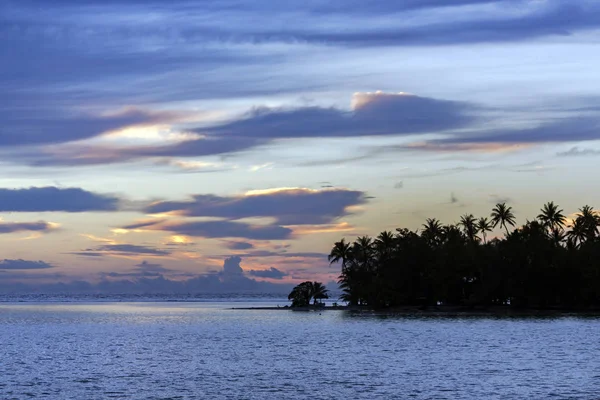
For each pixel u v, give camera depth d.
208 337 136.88
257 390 70.12
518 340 118.31
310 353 103.94
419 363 89.88
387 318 193.50
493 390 68.69
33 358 100.69
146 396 67.50
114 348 115.00
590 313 196.25
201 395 67.75
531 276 199.25
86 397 67.25
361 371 83.06
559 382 73.06
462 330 142.50
